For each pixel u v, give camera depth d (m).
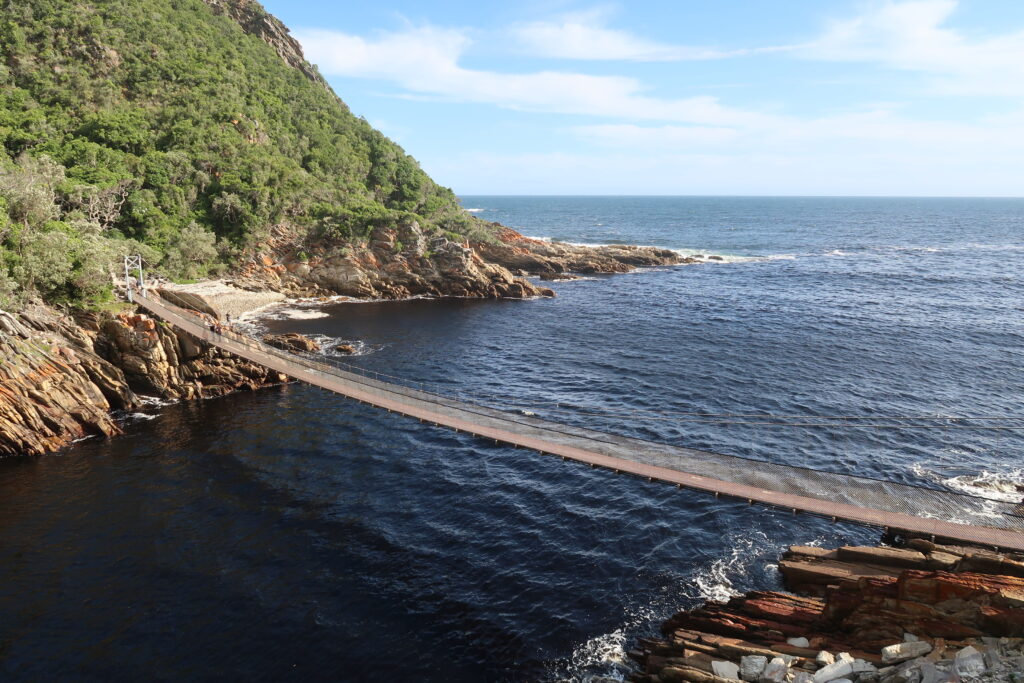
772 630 24.88
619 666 24.89
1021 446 45.06
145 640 25.97
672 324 85.38
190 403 55.56
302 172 120.38
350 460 44.38
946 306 94.88
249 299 94.06
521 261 133.38
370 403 40.69
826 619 24.83
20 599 28.30
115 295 60.72
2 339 45.25
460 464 43.88
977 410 52.38
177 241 95.56
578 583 30.20
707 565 31.56
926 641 21.70
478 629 27.05
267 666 24.67
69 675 23.89
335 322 87.25
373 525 35.56
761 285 116.06
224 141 113.44
